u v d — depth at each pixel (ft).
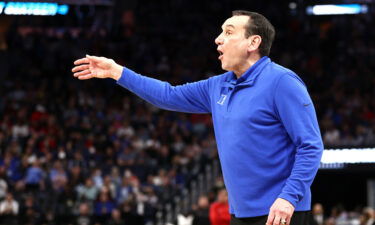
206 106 27.73
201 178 130.31
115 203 122.93
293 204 22.84
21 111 161.48
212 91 26.86
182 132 157.07
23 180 126.82
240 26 25.63
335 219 123.65
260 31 25.54
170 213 122.93
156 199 125.59
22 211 117.08
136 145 146.72
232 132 24.79
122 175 136.36
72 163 135.03
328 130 159.02
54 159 138.41
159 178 132.16
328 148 129.80
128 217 118.11
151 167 138.82
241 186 24.49
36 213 118.11
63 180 127.13
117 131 155.94
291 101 24.00
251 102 24.59
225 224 64.44
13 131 150.61
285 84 24.22
